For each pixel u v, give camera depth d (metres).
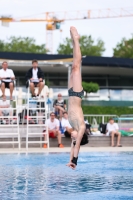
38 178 13.07
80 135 11.04
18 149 22.98
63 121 25.52
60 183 12.20
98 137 25.58
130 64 53.06
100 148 23.89
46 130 23.39
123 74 57.69
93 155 19.83
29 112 26.11
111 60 53.50
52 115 24.61
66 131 24.75
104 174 14.00
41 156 19.23
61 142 25.00
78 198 10.11
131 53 92.62
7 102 24.80
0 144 24.38
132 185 11.96
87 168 15.46
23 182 12.34
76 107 11.36
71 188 11.43
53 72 55.09
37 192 10.81
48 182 12.36
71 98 11.46
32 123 25.92
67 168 15.41
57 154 20.08
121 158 18.61
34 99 24.89
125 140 25.88
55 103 26.97
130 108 49.59
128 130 29.00
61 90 55.03
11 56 48.22
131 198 10.14
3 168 15.37
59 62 29.53
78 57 11.60
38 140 24.78
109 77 57.44
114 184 12.12
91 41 97.88
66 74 55.31
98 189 11.33
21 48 96.44
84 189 11.32
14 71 53.09
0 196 10.27
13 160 17.77
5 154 20.14
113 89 57.12
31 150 22.34
